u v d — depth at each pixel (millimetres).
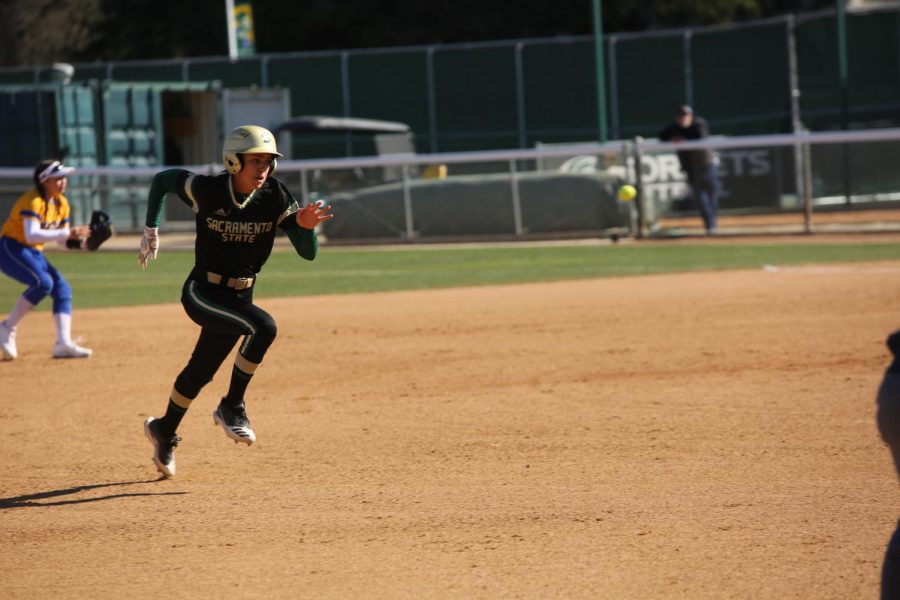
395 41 184500
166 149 123188
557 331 45906
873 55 125625
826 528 21375
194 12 193000
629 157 89562
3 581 19656
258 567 20047
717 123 136125
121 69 148125
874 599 17875
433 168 96125
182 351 43406
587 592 18438
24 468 27453
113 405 34375
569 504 23344
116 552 21062
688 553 20172
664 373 37188
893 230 86500
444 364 39625
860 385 34562
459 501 23797
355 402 34062
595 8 119312
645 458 26969
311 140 143750
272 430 30781
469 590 18672
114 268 77812
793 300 52500
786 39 130875
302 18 184250
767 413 31281
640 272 66438
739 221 95562
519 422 31031
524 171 102875
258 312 24484
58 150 106625
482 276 67062
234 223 23531
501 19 185500
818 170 99625
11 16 184125
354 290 61625
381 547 20938
